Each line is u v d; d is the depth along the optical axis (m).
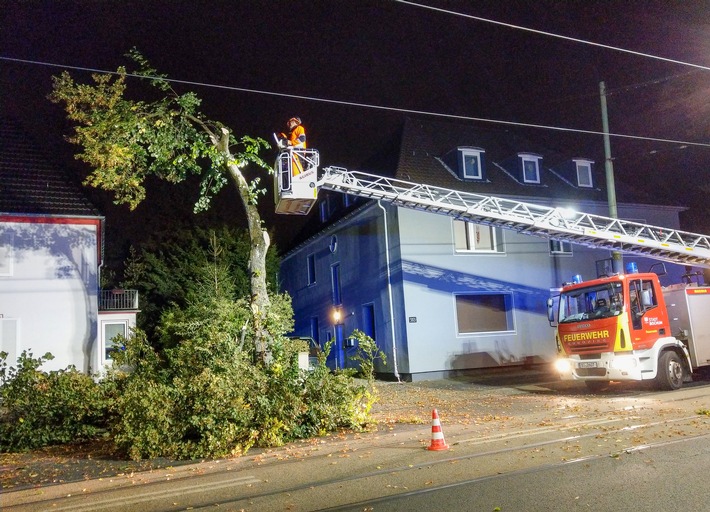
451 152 22.95
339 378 10.80
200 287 20.55
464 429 10.38
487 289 21.52
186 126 12.73
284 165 12.35
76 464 9.05
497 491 6.26
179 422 9.27
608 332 13.96
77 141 12.80
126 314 22.45
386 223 21.41
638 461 7.17
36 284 17.75
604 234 16.84
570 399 13.76
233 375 9.70
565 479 6.56
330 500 6.35
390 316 20.91
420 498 6.20
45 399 10.73
